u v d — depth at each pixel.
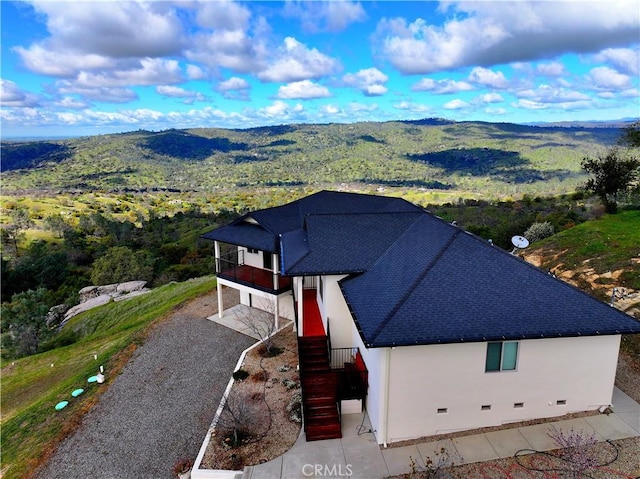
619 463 10.85
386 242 17.47
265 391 15.62
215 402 16.48
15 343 33.72
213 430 13.67
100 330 32.81
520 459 11.25
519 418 12.55
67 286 56.41
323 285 17.03
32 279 58.22
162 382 18.17
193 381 18.03
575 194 65.38
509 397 12.30
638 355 16.03
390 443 12.20
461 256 14.27
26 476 13.47
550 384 12.38
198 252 69.56
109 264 53.03
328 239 17.56
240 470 11.71
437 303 12.34
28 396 22.38
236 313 24.56
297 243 18.98
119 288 46.69
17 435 16.22
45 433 15.71
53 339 34.59
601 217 33.78
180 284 38.56
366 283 14.66
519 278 13.34
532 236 36.12
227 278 22.70
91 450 14.35
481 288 12.93
